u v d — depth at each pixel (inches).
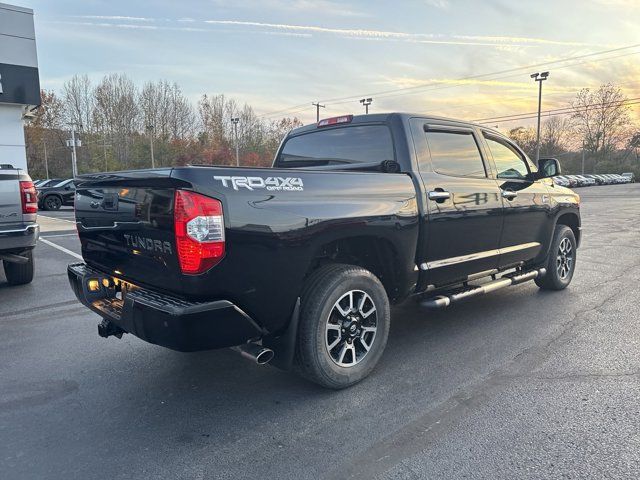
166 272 115.1
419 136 162.4
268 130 3393.2
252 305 117.1
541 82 2003.0
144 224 118.8
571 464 101.7
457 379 144.2
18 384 144.3
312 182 127.3
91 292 145.1
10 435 116.0
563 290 247.4
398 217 145.2
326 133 182.1
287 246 119.6
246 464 103.7
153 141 3080.7
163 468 102.7
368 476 98.7
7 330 194.1
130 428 119.3
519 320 199.3
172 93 3361.2
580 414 122.3
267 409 128.0
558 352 163.8
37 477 99.7
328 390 137.9
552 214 224.4
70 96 3161.9
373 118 166.2
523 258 210.2
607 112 3152.1
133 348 173.8
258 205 114.8
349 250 151.5
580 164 3309.5
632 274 285.3
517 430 115.3
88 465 104.0
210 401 133.0
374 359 144.7
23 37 641.0
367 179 140.2
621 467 100.3
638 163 3331.7
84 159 3088.1
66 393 138.4
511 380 142.7
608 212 756.0
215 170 111.0
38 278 291.4
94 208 141.0
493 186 185.5
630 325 191.0
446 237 163.9
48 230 538.6
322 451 108.0
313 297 129.1
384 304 145.2
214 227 107.7
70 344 177.9
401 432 115.4
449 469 100.6
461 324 195.6
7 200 236.1
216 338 112.1
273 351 123.8
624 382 140.2
